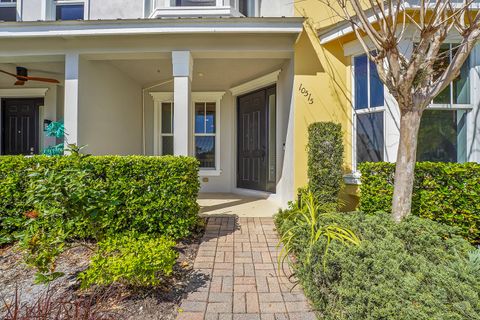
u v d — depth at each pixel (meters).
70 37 4.70
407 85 2.53
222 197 6.75
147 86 7.41
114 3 5.94
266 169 6.57
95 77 5.34
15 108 7.14
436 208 3.28
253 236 3.91
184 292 2.51
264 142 6.63
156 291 2.47
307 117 4.79
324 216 2.89
